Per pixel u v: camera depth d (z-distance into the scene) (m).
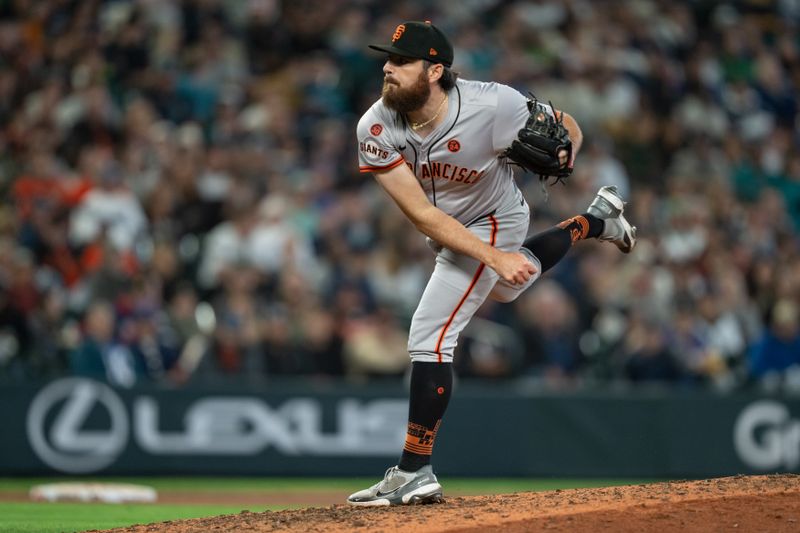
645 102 52.97
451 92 16.94
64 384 34.31
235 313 36.66
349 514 17.17
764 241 48.50
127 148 42.38
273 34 50.59
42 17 47.81
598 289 42.03
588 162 47.31
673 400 38.28
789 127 57.38
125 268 36.59
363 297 39.25
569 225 18.59
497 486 35.09
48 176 40.44
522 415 37.38
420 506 17.66
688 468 38.03
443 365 17.91
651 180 50.38
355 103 49.19
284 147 45.09
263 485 34.34
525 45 53.44
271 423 35.81
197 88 46.59
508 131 16.98
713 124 54.41
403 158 17.23
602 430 37.72
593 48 53.50
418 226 17.16
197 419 35.28
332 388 36.38
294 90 48.78
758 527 15.67
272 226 40.47
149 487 33.06
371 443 36.50
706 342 41.38
